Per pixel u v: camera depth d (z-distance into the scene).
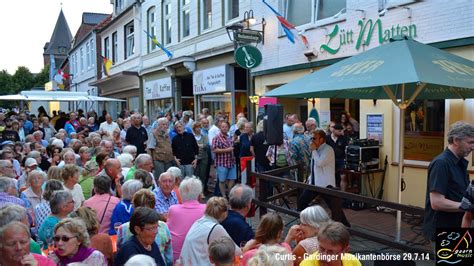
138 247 3.65
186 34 17.27
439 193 3.62
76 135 11.55
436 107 7.82
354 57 5.67
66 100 17.84
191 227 3.99
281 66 11.39
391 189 8.44
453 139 3.71
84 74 34.88
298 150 8.41
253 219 7.61
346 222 6.16
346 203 8.34
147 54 20.89
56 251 3.48
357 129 9.75
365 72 4.95
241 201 4.31
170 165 9.57
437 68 4.73
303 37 10.40
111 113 29.31
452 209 3.53
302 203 6.98
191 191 4.54
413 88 6.39
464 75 4.73
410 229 6.75
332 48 9.73
